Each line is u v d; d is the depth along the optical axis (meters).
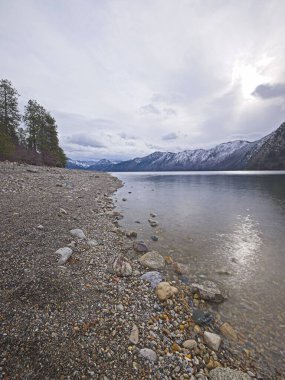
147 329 0.97
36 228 1.85
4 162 7.17
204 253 1.99
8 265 1.22
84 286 1.18
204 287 1.38
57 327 0.86
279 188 7.21
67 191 4.19
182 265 1.69
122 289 1.26
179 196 5.45
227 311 1.21
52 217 2.27
